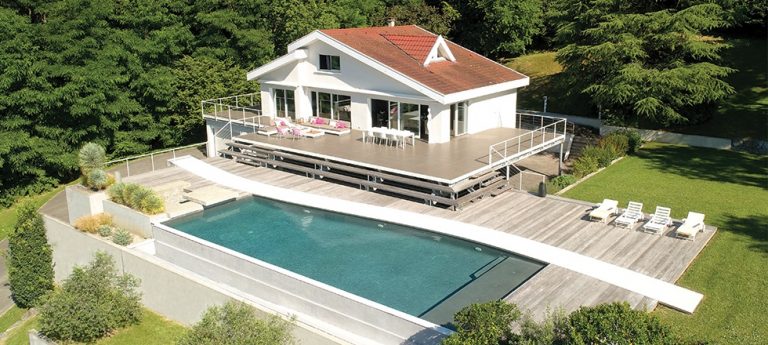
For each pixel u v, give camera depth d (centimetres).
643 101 3203
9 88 3788
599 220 2306
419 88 2905
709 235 2191
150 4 4488
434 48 3262
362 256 2147
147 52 4394
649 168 3141
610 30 3403
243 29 4734
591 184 2922
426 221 2348
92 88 4047
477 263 2052
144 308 2405
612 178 3002
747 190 2733
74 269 2302
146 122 4544
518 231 2231
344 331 1828
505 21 5231
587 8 3628
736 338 1578
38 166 4109
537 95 4747
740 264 1970
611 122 3822
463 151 2869
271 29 5038
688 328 1633
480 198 2589
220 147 3975
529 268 1997
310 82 3503
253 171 3125
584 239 2152
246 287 2108
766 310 1700
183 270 2314
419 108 3075
